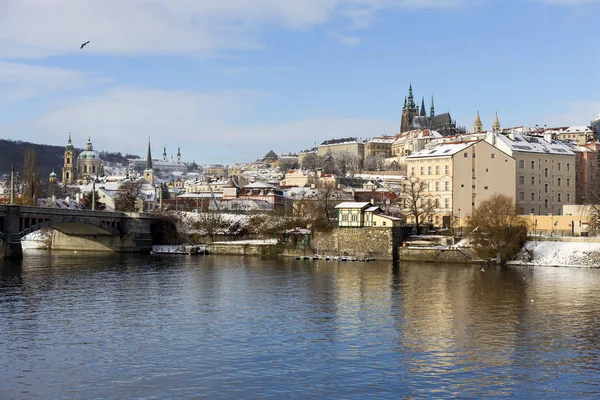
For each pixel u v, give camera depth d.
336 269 160.50
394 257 186.50
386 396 61.78
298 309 102.81
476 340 82.31
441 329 88.25
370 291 121.19
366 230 190.75
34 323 90.94
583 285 127.88
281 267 166.25
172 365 70.88
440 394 62.38
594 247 165.75
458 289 123.19
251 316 97.06
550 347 79.00
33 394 61.75
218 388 63.66
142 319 94.38
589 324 91.44
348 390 63.34
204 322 92.44
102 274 148.12
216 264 175.12
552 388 64.25
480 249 172.75
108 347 78.12
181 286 128.25
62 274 147.25
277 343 80.38
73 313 98.38
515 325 90.88
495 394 62.56
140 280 137.25
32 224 187.00
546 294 116.69
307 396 61.66
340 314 98.69
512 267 163.50
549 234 191.12
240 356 74.56
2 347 77.62
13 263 171.75
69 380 65.69
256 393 62.38
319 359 73.44
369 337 83.69
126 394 61.91
